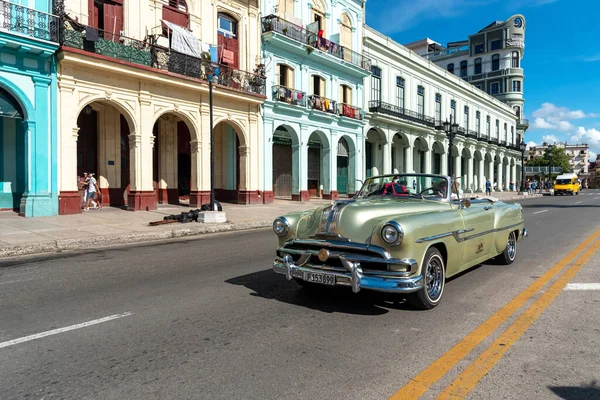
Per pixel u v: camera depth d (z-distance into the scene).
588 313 4.32
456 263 5.04
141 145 16.03
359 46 27.56
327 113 24.47
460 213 5.20
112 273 6.47
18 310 4.56
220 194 22.45
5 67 12.63
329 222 4.46
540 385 2.82
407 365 3.13
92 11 15.20
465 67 59.50
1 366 3.15
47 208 13.61
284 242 4.93
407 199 5.66
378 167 31.53
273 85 21.83
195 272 6.49
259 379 2.91
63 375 3.00
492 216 6.11
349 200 4.98
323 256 4.35
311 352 3.37
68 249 9.06
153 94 16.38
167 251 8.67
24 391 2.77
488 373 3.00
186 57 17.14
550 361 3.19
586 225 12.61
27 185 13.45
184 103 17.53
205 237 11.18
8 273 6.55
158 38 16.59
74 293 5.27
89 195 16.05
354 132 27.20
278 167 25.20
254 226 13.62
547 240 9.58
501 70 55.91
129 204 16.22
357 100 27.50
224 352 3.38
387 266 4.09
